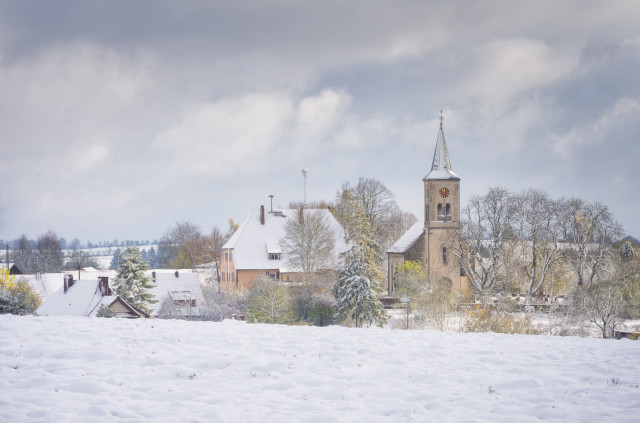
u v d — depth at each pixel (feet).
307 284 226.58
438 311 193.16
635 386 45.62
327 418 39.09
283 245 275.59
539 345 62.44
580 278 244.22
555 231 258.16
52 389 44.86
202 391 44.50
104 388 45.09
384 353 57.00
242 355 54.49
